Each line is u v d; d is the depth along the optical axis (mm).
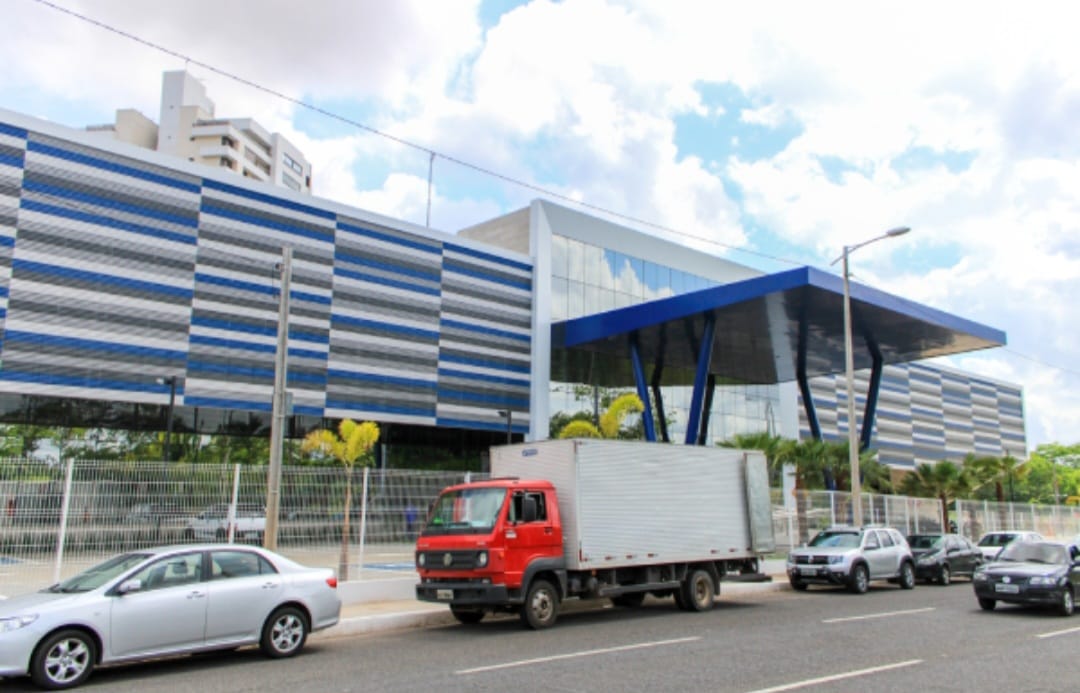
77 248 28922
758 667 9453
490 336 39656
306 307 34250
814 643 11414
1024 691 8141
